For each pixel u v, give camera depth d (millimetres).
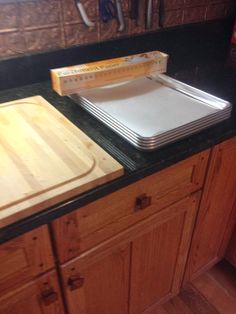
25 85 1015
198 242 1111
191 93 932
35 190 566
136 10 1081
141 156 692
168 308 1303
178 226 949
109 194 645
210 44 1354
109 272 836
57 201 569
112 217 707
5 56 944
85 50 1055
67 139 726
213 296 1348
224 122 832
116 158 683
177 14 1198
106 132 778
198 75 1224
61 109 893
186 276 1232
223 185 984
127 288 963
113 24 1076
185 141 749
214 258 1313
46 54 993
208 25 1295
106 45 1086
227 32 1384
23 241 578
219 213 1083
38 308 719
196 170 828
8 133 748
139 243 851
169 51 1241
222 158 881
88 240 698
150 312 1206
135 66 917
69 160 650
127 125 756
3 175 605
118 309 1010
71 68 856
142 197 735
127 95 923
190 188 865
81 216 640
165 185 774
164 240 941
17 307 674
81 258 716
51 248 638
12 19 903
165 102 885
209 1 1254
